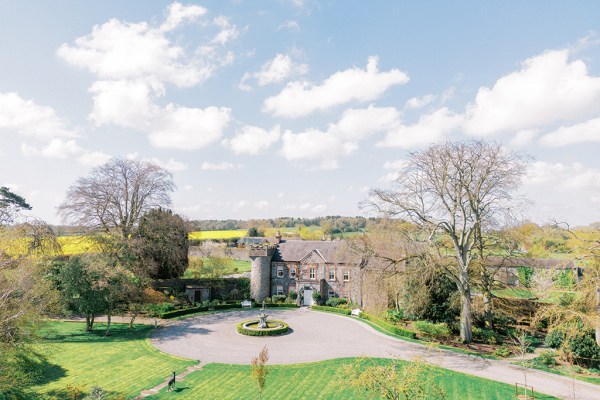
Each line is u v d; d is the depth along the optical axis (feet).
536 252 164.25
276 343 133.80
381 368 68.08
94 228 188.65
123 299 158.40
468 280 132.98
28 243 143.84
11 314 83.82
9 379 73.56
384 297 162.50
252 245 220.23
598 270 98.58
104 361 110.73
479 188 124.98
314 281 214.48
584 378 100.22
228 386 93.61
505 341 135.13
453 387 93.25
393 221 137.49
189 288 209.77
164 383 94.89
